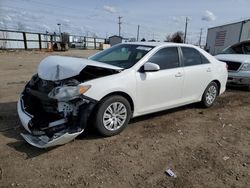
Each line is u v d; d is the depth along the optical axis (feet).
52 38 101.86
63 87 12.02
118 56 16.26
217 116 18.40
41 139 11.87
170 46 16.76
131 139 13.61
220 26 78.33
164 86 15.79
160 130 15.11
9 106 18.02
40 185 9.41
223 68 20.61
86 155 11.66
